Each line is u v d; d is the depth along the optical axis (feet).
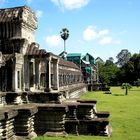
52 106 68.64
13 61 84.43
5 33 92.17
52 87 100.42
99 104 144.87
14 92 79.97
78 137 67.10
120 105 140.46
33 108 64.49
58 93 80.53
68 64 192.75
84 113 74.08
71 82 195.21
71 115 72.38
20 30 91.15
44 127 68.85
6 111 55.88
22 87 89.71
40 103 80.43
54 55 96.48
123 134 72.59
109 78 412.36
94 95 207.82
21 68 89.30
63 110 67.97
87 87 272.10
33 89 93.30
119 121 91.86
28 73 91.45
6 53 91.09
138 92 252.21
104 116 83.76
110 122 89.81
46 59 90.89
